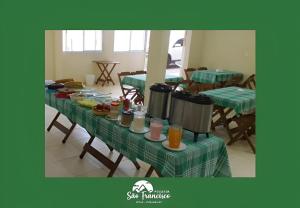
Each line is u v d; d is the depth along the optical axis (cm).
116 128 186
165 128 189
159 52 286
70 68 631
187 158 156
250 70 576
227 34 605
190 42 627
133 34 727
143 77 466
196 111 167
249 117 336
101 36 667
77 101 236
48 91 273
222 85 520
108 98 252
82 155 270
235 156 309
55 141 310
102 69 683
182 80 478
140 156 170
